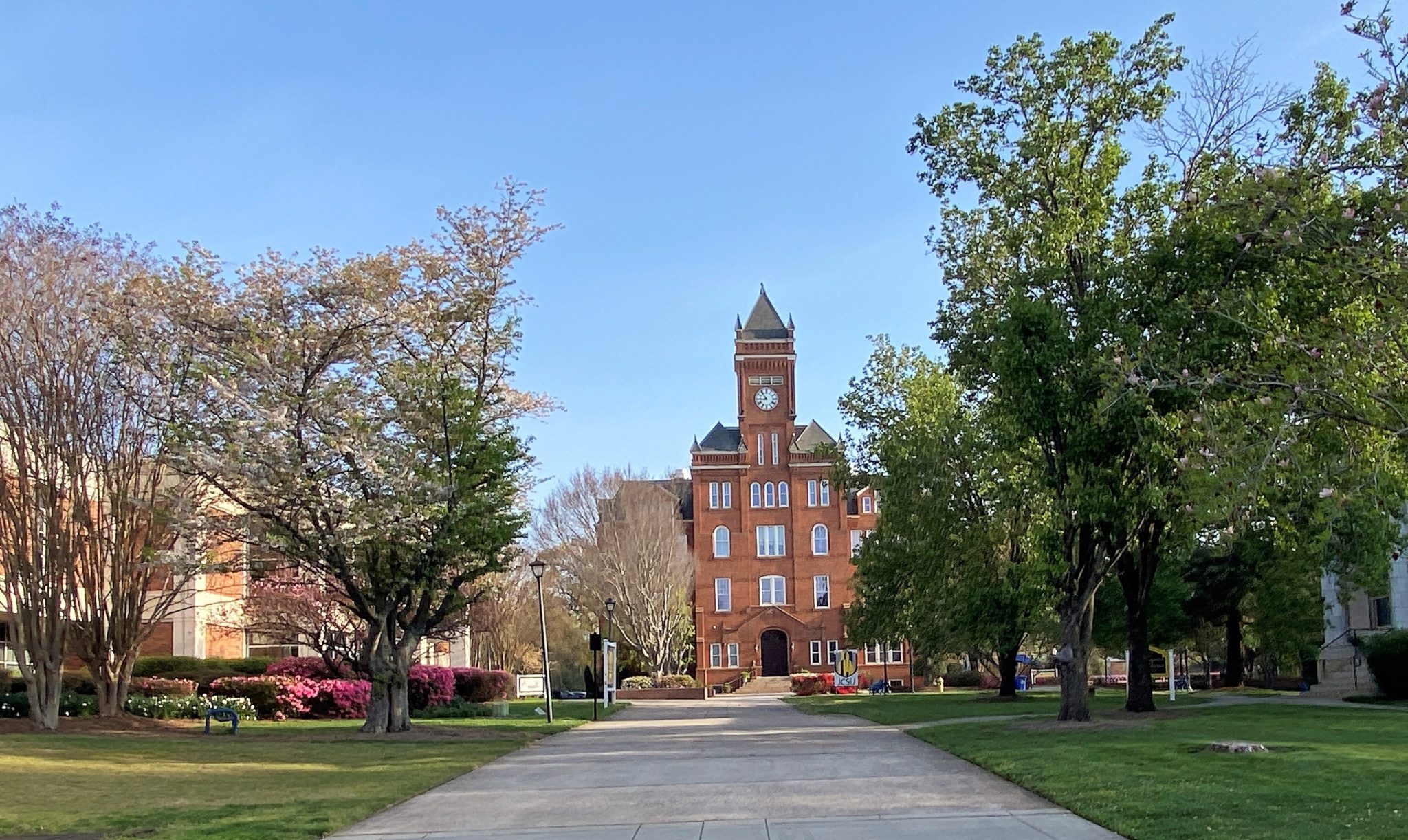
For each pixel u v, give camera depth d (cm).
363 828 1362
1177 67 2684
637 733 3020
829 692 6688
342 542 2672
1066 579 2688
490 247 2995
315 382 2816
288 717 3694
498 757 2283
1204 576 4619
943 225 3250
